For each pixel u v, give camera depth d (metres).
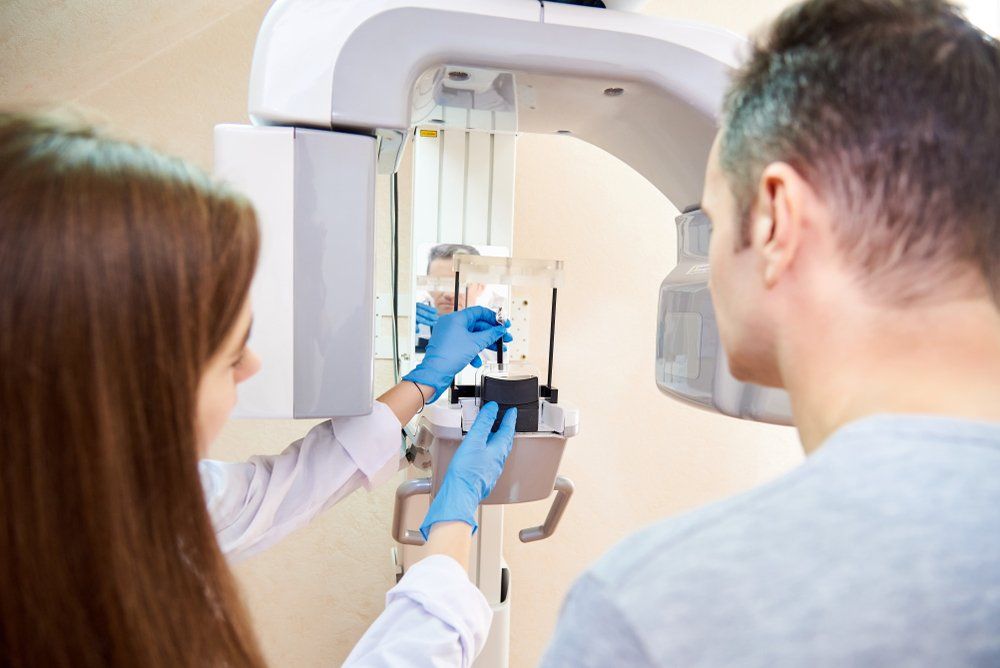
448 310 1.04
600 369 1.47
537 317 1.43
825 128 0.37
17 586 0.36
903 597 0.28
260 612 1.45
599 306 1.45
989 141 0.35
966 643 0.28
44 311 0.35
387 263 1.38
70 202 0.36
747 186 0.41
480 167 1.06
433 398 0.90
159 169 0.41
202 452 0.50
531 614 1.54
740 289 0.43
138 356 0.38
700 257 0.90
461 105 0.85
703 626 0.29
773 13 1.42
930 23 0.37
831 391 0.37
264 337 0.67
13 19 1.23
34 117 0.40
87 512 0.37
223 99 1.31
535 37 0.69
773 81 0.40
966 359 0.35
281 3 0.66
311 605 1.46
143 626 0.39
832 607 0.29
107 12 1.25
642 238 1.45
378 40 0.66
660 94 0.74
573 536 1.52
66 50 1.26
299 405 0.69
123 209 0.38
